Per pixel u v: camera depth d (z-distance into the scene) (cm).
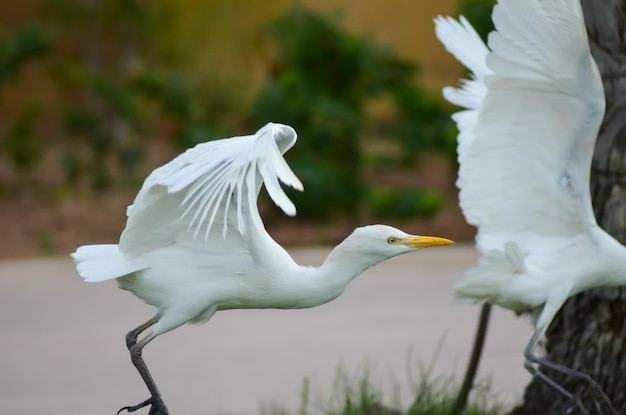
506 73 792
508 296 871
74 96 2366
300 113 1850
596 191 923
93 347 1327
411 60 2205
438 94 2141
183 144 1991
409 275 1658
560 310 949
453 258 1741
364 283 1631
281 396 1130
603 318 912
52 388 1162
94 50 2230
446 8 2406
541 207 863
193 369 1238
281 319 1488
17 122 2070
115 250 790
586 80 786
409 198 1892
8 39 2078
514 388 1135
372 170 2166
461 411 978
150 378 798
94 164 2017
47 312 1470
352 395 1017
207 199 674
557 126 822
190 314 788
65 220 1847
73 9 2198
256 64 2245
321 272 796
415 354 1273
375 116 2323
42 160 2103
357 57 1917
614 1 896
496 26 772
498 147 841
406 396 1116
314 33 1925
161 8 2203
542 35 775
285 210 626
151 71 2123
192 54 2238
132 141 2098
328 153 1867
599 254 867
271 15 2228
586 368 915
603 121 912
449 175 2072
